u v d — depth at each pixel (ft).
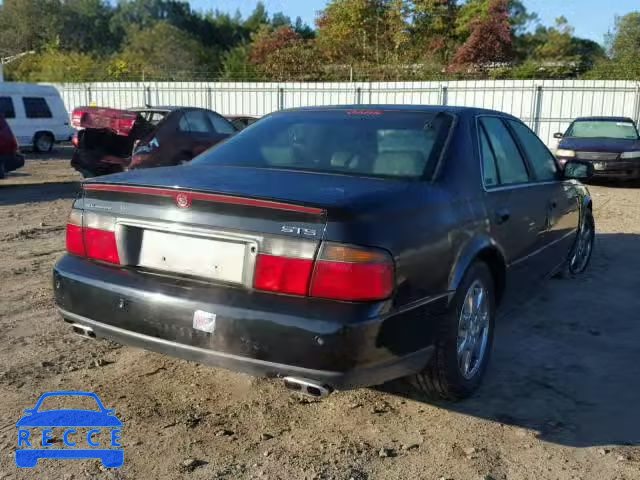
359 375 8.91
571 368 13.23
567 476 9.27
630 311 17.10
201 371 12.64
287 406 11.32
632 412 11.27
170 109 39.70
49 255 21.99
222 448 9.89
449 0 127.75
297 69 111.34
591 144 44.16
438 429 10.62
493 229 12.00
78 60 137.49
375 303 8.88
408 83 86.69
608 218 32.14
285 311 8.85
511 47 122.21
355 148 12.02
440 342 10.40
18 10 213.46
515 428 10.68
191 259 9.73
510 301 13.91
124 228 10.34
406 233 9.48
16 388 11.69
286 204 8.96
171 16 254.47
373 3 126.72
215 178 10.58
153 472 9.22
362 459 9.64
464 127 12.50
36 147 67.10
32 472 9.16
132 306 9.84
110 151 38.78
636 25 117.39
